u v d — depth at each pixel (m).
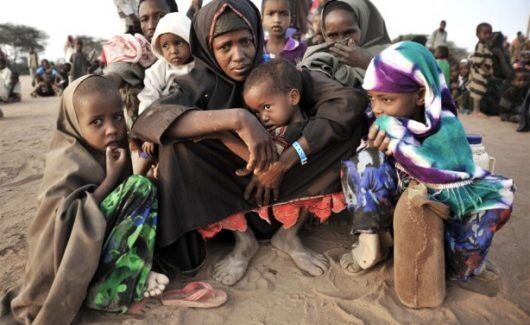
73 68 11.84
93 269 1.87
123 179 2.24
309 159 2.27
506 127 8.05
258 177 2.19
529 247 2.68
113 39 3.43
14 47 61.53
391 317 1.98
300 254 2.40
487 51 9.37
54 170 2.15
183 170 2.16
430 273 1.97
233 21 2.25
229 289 2.21
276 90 2.20
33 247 2.05
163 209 2.13
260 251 2.53
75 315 1.91
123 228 1.97
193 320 1.99
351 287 2.22
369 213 2.11
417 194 1.90
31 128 7.97
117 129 2.23
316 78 2.42
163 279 2.06
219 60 2.34
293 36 4.51
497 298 2.10
